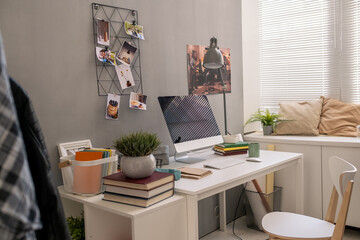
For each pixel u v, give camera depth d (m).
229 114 3.25
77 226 1.85
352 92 3.19
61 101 1.97
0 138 0.55
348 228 2.98
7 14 1.74
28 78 1.83
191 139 2.43
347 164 1.88
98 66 2.15
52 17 1.92
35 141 0.80
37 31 1.86
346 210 1.74
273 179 3.00
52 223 0.81
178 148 2.33
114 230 1.84
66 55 1.99
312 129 3.10
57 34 1.94
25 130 0.80
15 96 0.79
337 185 1.97
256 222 3.01
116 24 2.26
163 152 2.32
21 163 0.56
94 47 2.13
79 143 2.04
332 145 2.80
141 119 2.44
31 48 1.83
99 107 2.17
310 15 3.35
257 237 2.87
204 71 2.96
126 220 1.89
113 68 2.25
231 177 1.96
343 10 3.18
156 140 1.72
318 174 2.91
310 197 2.97
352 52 3.16
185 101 2.52
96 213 1.75
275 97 3.61
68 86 2.00
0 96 0.56
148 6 2.48
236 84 3.33
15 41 1.77
